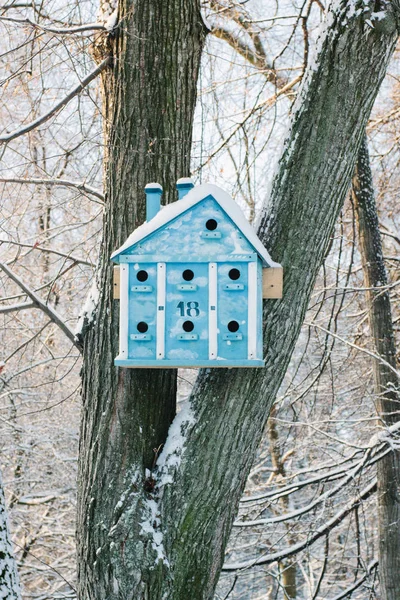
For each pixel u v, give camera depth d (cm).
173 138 368
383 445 631
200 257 306
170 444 325
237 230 308
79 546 334
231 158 711
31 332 871
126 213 357
